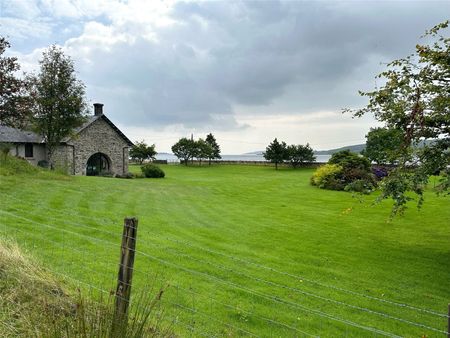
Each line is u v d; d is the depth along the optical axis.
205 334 5.23
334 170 31.20
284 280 8.38
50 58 29.58
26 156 37.16
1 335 3.95
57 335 3.47
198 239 11.29
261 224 14.73
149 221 13.29
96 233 10.18
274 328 6.03
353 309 7.23
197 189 26.70
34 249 7.73
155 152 71.56
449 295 8.30
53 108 29.61
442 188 9.87
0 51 24.88
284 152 61.06
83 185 21.38
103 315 3.68
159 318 4.33
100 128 40.25
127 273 4.01
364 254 11.27
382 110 10.53
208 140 79.00
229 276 8.18
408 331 6.50
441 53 9.30
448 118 8.91
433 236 13.89
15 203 13.16
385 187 9.82
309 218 16.86
